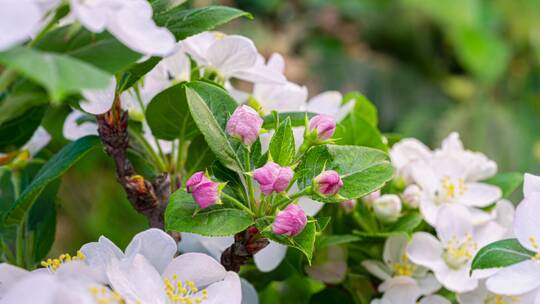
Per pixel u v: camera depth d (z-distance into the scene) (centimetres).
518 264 47
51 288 39
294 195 44
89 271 43
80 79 38
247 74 49
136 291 43
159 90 51
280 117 49
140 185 48
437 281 53
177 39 45
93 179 107
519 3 182
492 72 172
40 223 52
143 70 46
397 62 179
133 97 51
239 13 46
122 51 41
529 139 171
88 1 40
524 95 185
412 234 53
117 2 40
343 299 54
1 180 54
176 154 52
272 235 44
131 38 39
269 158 45
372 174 46
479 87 181
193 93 46
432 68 181
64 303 40
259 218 44
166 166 51
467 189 55
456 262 52
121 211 103
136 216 103
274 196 45
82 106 45
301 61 161
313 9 171
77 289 41
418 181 54
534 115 182
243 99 52
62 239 107
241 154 46
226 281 45
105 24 39
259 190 46
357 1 173
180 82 48
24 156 54
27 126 49
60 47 41
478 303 51
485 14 181
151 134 52
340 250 53
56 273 43
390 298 52
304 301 57
